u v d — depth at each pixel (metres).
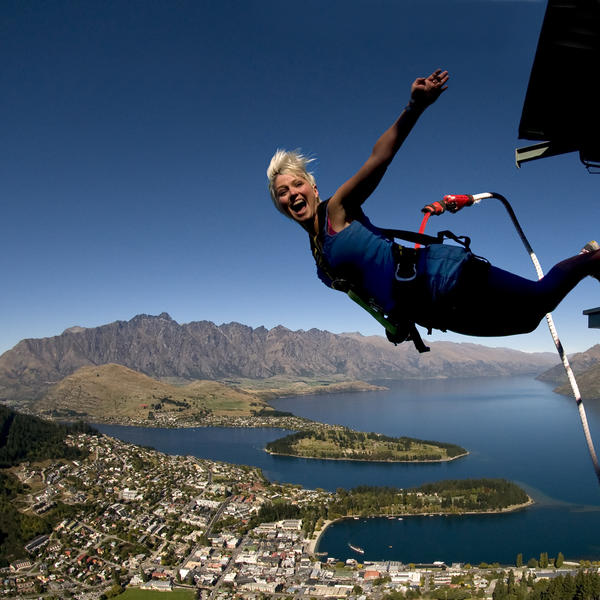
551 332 3.42
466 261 2.60
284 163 3.08
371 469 185.38
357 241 2.76
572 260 2.74
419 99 2.46
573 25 3.72
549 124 4.72
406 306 2.74
